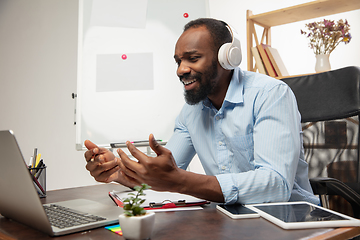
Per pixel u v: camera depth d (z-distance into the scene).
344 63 2.26
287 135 0.91
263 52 2.15
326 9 2.02
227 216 0.70
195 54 0.99
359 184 1.25
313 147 1.37
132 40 1.97
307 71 2.41
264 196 0.81
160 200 0.87
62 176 3.23
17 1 3.69
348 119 1.30
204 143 1.16
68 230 0.60
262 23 2.28
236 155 1.07
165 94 1.93
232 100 1.05
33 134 3.49
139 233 0.54
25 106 3.58
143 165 0.74
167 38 1.96
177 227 0.63
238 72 1.09
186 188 0.76
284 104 0.96
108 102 1.93
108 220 0.65
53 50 3.29
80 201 0.85
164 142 1.88
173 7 1.98
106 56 1.96
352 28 2.23
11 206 0.66
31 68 3.52
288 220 0.62
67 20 3.17
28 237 0.60
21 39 3.63
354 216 1.09
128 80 1.94
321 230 0.58
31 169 1.03
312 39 2.10
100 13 1.98
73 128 3.12
